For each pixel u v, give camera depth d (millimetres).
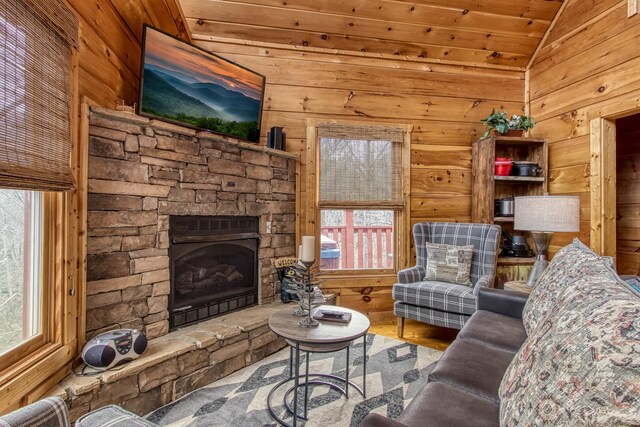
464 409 1130
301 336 1695
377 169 3570
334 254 3641
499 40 3574
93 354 1650
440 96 3713
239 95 2855
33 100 1358
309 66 3438
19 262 1451
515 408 879
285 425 1719
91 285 1842
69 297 1654
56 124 1520
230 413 1827
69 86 1627
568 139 3262
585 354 739
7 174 1198
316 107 3463
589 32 3049
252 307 2912
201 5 2984
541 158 3496
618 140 3613
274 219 3145
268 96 3355
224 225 2717
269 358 2543
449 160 3729
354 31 3346
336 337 1688
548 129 3510
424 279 3162
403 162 3598
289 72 3398
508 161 3379
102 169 1892
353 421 1760
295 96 3418
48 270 1592
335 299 3422
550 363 835
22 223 1469
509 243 3551
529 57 3770
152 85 2219
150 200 2160
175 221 2359
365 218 3713
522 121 3426
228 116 2768
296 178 3389
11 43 1242
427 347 2768
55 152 1514
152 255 2170
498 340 1714
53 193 1608
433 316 2799
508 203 3398
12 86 1249
